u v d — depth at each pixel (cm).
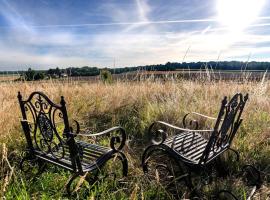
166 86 759
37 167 365
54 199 279
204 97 635
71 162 290
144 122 535
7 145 391
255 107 568
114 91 708
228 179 341
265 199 303
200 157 304
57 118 515
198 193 311
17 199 263
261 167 373
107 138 483
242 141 417
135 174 349
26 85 708
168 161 389
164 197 306
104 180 327
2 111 459
